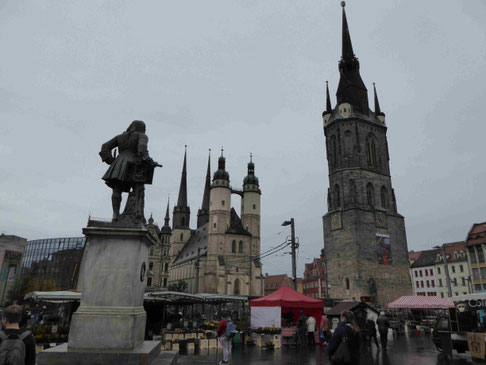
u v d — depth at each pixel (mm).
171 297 25062
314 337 22359
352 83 77500
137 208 8352
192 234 143250
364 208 67312
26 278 62750
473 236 67250
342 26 85000
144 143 8617
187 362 14797
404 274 66938
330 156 74625
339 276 65625
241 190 118438
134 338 7258
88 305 7383
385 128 76125
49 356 6816
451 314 17906
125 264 7688
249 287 101125
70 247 113812
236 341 22000
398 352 18922
